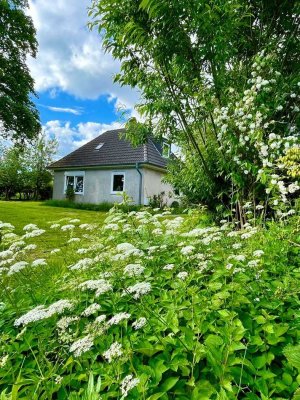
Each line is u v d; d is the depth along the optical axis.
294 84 3.38
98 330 1.44
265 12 3.64
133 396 1.23
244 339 1.62
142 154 15.33
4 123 15.98
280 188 2.88
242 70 3.80
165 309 1.87
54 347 1.48
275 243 2.65
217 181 4.29
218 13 2.95
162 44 3.18
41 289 2.38
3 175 27.27
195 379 1.36
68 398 1.20
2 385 1.46
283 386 1.28
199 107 3.73
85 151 18.41
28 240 5.62
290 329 1.61
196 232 2.64
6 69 15.37
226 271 2.03
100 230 3.64
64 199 17.81
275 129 3.58
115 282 2.18
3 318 1.93
